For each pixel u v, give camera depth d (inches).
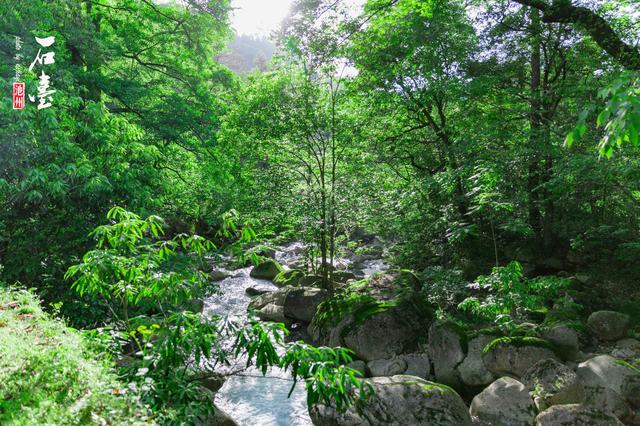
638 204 410.6
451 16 495.8
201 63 685.9
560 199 457.4
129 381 136.6
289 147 531.8
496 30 485.7
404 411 222.8
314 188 511.8
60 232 307.4
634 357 286.0
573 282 431.5
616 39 327.0
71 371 132.6
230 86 690.2
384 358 328.8
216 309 477.4
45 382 126.5
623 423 225.3
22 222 303.6
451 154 516.1
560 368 248.2
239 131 553.9
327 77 516.1
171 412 128.0
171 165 726.5
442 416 222.2
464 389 295.7
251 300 515.5
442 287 416.8
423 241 566.6
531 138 427.8
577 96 431.8
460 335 305.0
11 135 284.0
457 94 474.6
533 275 500.1
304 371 133.1
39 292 297.1
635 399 231.5
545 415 220.2
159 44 677.3
